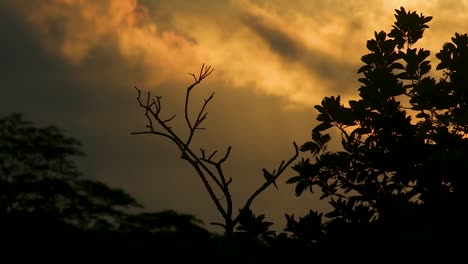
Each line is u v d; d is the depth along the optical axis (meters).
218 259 24.72
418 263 21.50
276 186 22.55
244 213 24.42
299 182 26.64
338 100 27.47
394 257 22.39
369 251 23.91
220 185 21.92
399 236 22.41
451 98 26.47
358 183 26.47
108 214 114.81
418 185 24.97
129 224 75.62
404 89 27.17
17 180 125.94
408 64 27.52
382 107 27.12
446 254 21.45
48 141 134.88
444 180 24.34
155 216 69.81
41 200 118.50
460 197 22.42
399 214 23.45
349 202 25.48
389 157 25.41
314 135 27.55
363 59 28.19
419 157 25.11
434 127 25.27
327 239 24.25
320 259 24.19
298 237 25.16
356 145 26.73
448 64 26.94
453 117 24.09
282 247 24.28
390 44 27.98
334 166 26.70
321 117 27.56
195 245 27.69
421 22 28.16
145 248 37.94
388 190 25.80
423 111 26.91
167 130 21.58
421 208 22.95
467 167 21.88
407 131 25.45
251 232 24.44
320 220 25.23
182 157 21.72
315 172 26.61
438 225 22.02
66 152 134.62
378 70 27.20
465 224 22.06
